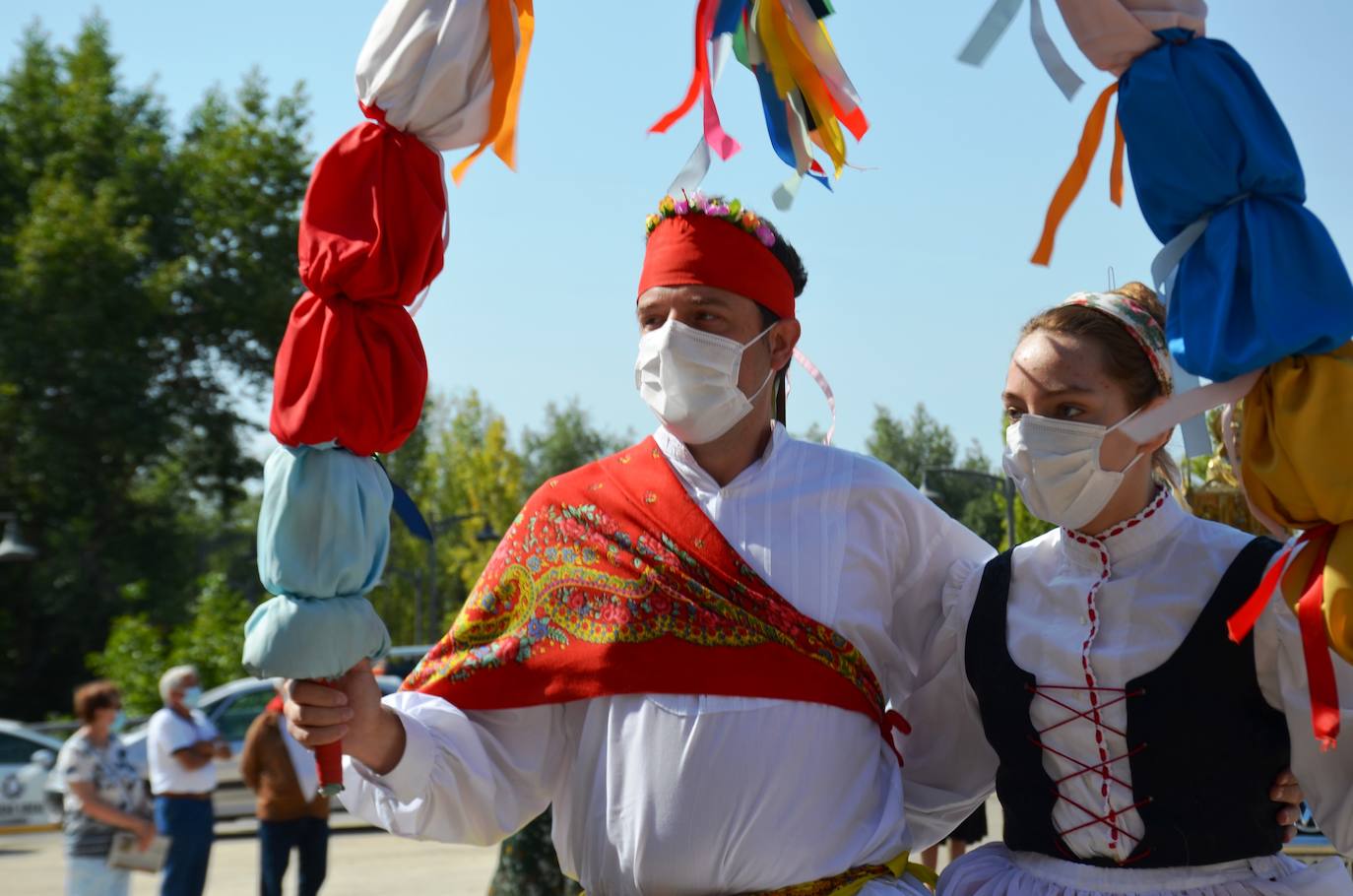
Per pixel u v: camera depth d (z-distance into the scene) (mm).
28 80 34250
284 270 33375
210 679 27047
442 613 49156
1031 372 2623
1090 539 2689
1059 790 2658
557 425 73688
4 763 17578
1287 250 2311
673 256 2832
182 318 32469
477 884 12180
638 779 2699
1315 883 2521
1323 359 2275
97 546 33000
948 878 2828
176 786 8953
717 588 2777
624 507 2875
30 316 30422
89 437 30984
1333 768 2455
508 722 2852
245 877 12609
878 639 2900
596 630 2789
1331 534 2309
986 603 2832
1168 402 2369
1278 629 2469
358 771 2668
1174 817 2545
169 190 32844
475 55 2498
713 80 2785
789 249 2963
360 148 2467
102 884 8125
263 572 2416
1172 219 2400
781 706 2693
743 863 2639
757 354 2861
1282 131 2373
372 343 2418
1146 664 2584
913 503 2965
